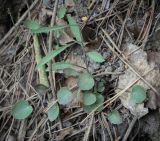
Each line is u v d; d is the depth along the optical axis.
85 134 0.17
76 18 0.19
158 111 0.17
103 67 0.18
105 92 0.18
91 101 0.17
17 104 0.18
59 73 0.19
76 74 0.18
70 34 0.19
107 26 0.19
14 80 0.19
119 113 0.17
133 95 0.17
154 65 0.18
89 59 0.18
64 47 0.18
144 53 0.18
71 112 0.18
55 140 0.18
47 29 0.18
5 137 0.18
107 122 0.17
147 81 0.17
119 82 0.18
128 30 0.19
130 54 0.18
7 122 0.19
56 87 0.18
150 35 0.18
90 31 0.19
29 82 0.19
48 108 0.18
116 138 0.17
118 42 0.19
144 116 0.17
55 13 0.19
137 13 0.19
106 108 0.18
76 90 0.18
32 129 0.18
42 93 0.18
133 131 0.17
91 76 0.17
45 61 0.17
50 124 0.18
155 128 0.17
